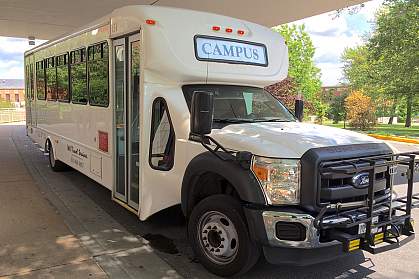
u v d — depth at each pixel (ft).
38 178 29.09
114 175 20.52
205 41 17.35
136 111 18.34
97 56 22.16
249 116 17.52
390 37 80.94
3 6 42.16
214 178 15.12
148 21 16.52
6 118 108.17
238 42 18.31
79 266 14.61
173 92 16.78
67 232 18.04
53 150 31.09
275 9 40.27
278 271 15.03
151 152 17.12
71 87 26.66
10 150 43.47
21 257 15.20
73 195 24.49
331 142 13.67
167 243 17.33
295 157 12.75
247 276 14.57
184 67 16.69
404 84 82.79
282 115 18.34
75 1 39.73
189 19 17.38
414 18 77.05
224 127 15.56
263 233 12.71
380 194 14.14
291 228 12.46
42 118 34.91
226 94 17.63
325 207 12.48
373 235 13.01
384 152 14.21
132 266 14.88
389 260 16.20
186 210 15.67
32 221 19.36
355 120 84.64
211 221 14.60
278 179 12.72
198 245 14.90
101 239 17.39
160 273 14.46
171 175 16.29
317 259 12.77
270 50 19.48
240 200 13.79
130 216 20.71
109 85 20.48
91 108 23.16
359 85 116.67
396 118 138.82
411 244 17.88
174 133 16.21
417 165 14.39
